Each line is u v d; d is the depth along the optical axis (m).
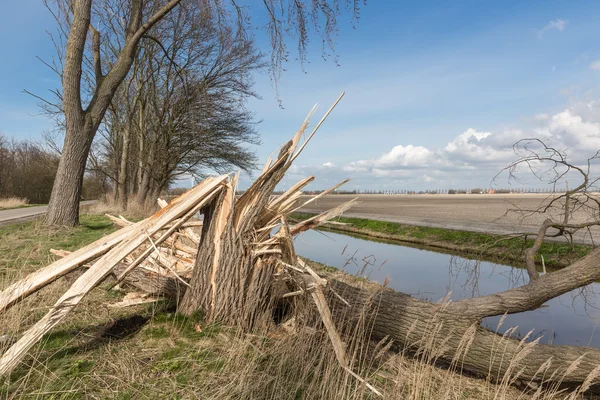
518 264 8.73
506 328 6.01
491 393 3.60
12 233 8.77
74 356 2.78
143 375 2.61
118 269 4.29
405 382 3.20
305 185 3.89
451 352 3.74
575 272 3.82
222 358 2.91
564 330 5.97
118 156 24.14
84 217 14.39
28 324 3.28
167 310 3.90
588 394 3.86
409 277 9.53
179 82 19.58
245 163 22.83
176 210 3.40
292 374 2.86
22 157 38.97
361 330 3.62
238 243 3.44
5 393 2.24
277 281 3.69
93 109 9.86
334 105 3.47
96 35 10.33
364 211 33.00
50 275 2.91
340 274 7.95
